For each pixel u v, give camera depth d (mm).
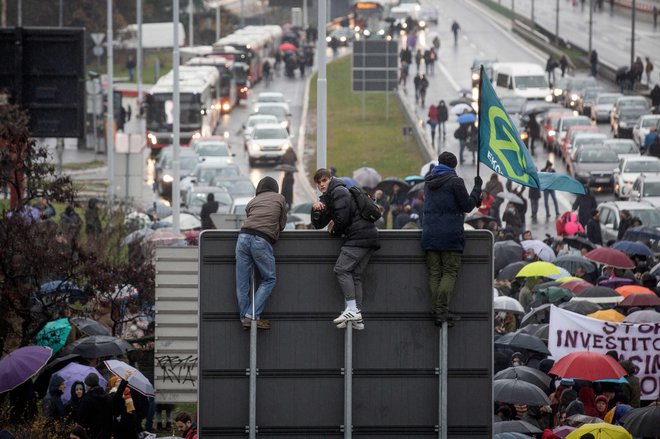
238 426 30109
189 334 52594
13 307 54594
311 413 30203
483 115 34094
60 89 51438
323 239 30203
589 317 49469
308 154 161500
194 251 52406
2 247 54656
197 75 179375
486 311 30281
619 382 46531
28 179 61500
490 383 30281
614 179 125250
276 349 30141
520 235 92812
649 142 144625
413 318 30281
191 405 54500
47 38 51156
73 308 58594
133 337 58250
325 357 30219
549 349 49094
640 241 78000
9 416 45562
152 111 168000
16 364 43781
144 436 44844
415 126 164875
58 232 58719
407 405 30203
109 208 91188
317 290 30219
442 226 29828
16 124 59000
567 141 140500
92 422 41406
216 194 113750
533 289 61219
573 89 186625
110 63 130125
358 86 159375
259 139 154625
